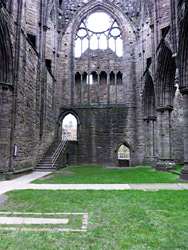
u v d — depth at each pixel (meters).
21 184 10.48
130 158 25.28
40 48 19.56
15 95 13.74
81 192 8.11
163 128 18.03
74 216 5.30
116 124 26.23
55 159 19.19
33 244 3.79
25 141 15.56
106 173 15.79
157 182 10.90
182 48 13.08
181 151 27.14
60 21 28.02
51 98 23.95
